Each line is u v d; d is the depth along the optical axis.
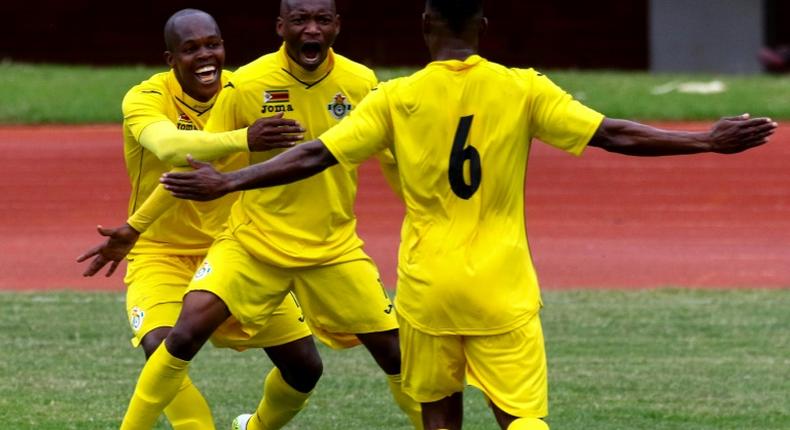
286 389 22.38
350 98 21.00
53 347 31.14
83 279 40.69
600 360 30.08
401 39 97.19
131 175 22.19
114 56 96.94
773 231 49.91
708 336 32.66
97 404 25.86
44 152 63.94
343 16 97.25
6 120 69.69
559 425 24.59
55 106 71.94
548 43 97.94
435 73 17.11
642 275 41.91
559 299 37.69
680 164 61.62
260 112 20.75
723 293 38.53
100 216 52.97
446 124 17.03
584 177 59.78
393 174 21.44
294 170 17.08
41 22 96.75
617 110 69.56
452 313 17.23
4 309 35.66
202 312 20.06
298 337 21.88
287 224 20.67
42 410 25.33
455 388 18.02
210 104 21.77
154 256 22.14
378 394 27.12
